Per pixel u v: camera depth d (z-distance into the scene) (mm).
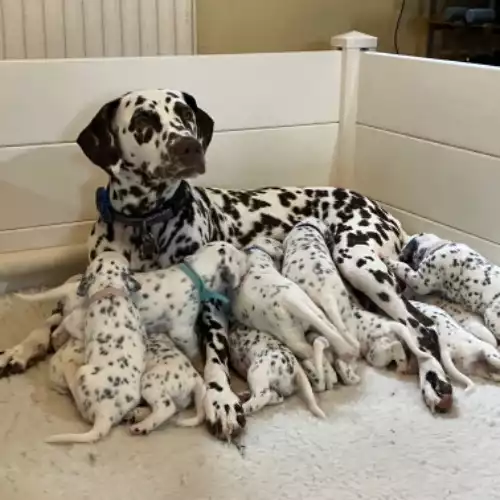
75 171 1229
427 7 1710
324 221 1224
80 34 1362
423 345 988
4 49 1324
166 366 901
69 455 832
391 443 863
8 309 1164
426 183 1272
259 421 897
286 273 1058
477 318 1065
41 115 1180
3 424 884
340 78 1382
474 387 963
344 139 1410
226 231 1188
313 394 938
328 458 837
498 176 1139
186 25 1437
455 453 848
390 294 1042
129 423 883
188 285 988
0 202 1196
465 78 1164
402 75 1282
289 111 1353
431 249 1138
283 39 1619
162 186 1053
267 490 788
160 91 1052
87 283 951
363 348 1015
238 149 1329
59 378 932
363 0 1664
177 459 829
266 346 950
